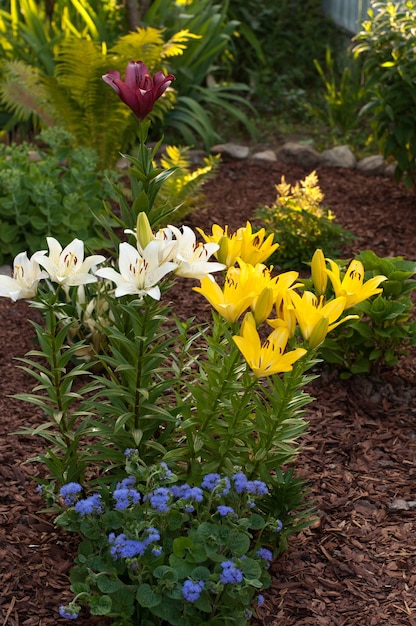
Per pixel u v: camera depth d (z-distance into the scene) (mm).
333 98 8453
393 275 4125
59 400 2891
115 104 6734
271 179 7441
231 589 2510
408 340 4336
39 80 6863
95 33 8039
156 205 6137
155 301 2768
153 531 2514
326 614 2828
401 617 2811
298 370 2639
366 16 9195
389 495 3438
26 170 5773
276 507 2949
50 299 2629
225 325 2842
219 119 8797
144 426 2910
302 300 2512
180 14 8375
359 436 3842
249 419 2947
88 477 3322
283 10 10141
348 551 3111
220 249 2770
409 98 6418
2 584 2883
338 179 7410
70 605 2457
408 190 6855
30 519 3188
